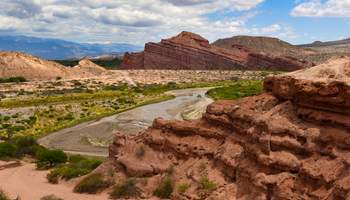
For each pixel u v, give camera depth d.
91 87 178.62
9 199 44.72
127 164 46.03
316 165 28.64
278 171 30.86
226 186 35.44
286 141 31.12
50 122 106.38
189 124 44.88
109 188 45.75
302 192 28.78
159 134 47.09
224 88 160.38
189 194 38.34
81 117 111.75
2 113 113.06
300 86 31.77
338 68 31.72
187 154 42.81
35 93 154.25
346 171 26.70
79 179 50.69
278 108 34.19
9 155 71.88
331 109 29.95
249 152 34.16
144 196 42.19
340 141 28.28
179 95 154.75
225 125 41.09
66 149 81.44
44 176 57.03
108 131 95.38
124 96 146.38
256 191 31.27
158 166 44.34
